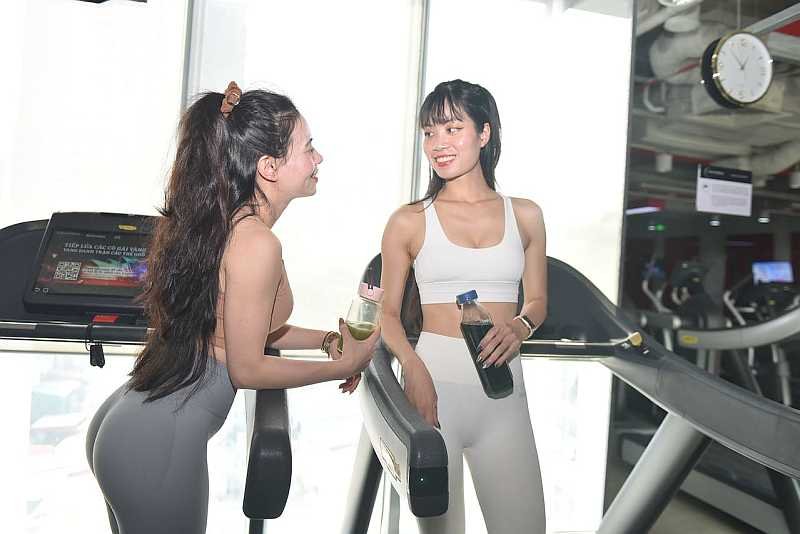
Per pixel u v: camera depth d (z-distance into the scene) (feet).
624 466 9.56
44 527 8.30
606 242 9.25
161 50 7.91
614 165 9.21
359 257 8.58
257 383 3.58
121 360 8.48
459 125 5.19
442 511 3.45
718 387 4.72
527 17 8.82
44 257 5.78
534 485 4.89
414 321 5.73
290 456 3.19
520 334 5.01
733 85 9.80
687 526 9.07
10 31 7.54
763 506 8.63
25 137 7.62
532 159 8.89
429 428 3.64
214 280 3.54
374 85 8.53
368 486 5.81
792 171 10.54
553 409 9.60
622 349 5.79
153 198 7.95
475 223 5.17
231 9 8.08
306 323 8.50
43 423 8.27
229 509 8.66
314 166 4.07
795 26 10.30
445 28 8.61
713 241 10.28
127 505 3.51
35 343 6.96
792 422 4.10
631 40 9.12
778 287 10.47
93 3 7.72
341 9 8.41
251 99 3.82
